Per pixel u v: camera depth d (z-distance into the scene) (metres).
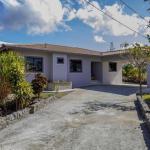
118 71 31.48
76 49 27.75
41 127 9.63
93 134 8.48
